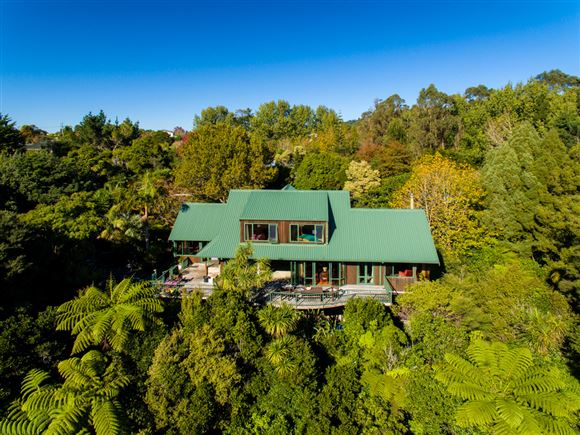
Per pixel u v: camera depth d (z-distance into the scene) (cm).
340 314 2562
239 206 3253
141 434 1379
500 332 1955
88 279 2552
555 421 1374
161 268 3459
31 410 1384
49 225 2755
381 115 8638
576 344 1852
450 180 3688
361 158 6469
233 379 1534
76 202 3319
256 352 1659
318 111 12300
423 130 7175
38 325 1689
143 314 1822
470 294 2212
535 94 6750
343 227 2869
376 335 2011
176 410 1440
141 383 1568
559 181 3391
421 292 2130
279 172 6341
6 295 1867
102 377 1571
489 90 9250
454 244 3450
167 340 1622
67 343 1786
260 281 2136
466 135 6881
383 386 1677
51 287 2295
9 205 3484
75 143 7556
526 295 2167
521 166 3850
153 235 3850
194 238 3072
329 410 1497
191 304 1911
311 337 2103
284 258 2650
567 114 5700
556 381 1477
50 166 4122
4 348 1505
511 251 3394
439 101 7494
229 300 1792
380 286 2705
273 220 2753
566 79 9594
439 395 1560
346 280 2745
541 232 3228
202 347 1534
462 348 1825
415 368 1745
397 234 2770
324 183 5759
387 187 5069
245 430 1475
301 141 9681
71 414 1367
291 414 1530
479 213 3672
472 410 1405
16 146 5531
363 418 1522
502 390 1531
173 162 6681
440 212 3591
